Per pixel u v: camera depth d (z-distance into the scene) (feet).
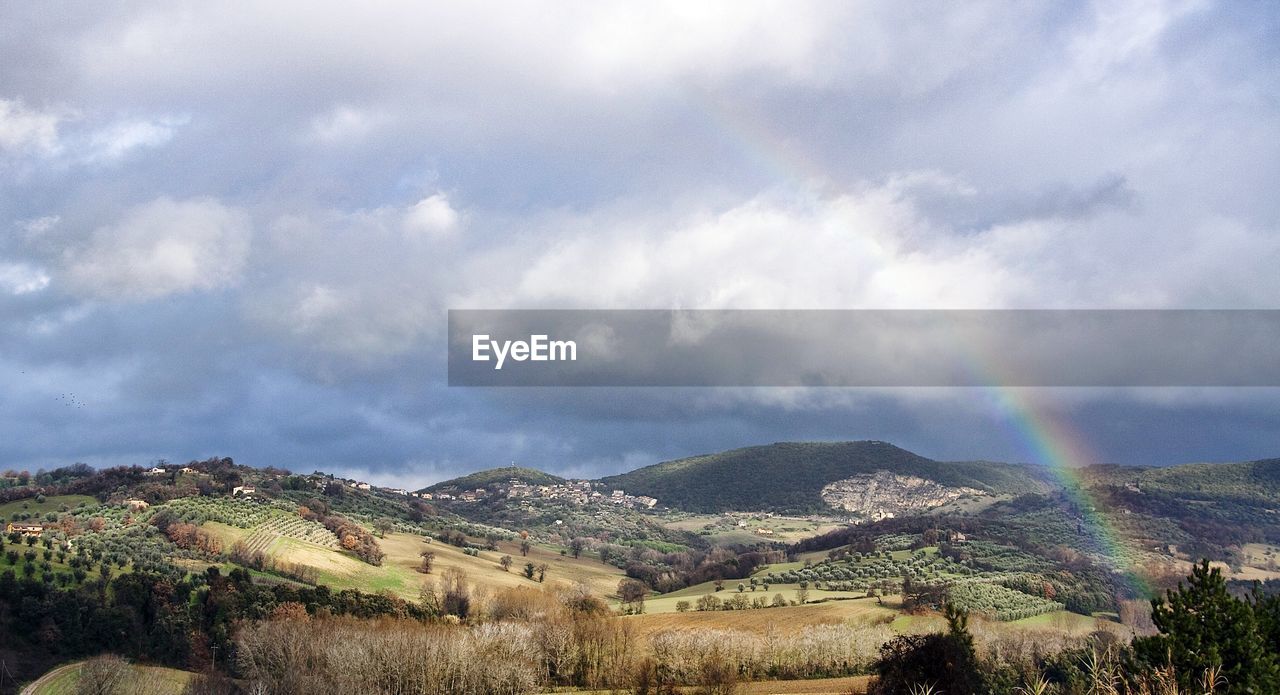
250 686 342.23
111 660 345.51
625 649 404.77
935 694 201.87
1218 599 142.61
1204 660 132.57
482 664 362.12
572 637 405.18
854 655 378.32
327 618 423.23
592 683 388.98
